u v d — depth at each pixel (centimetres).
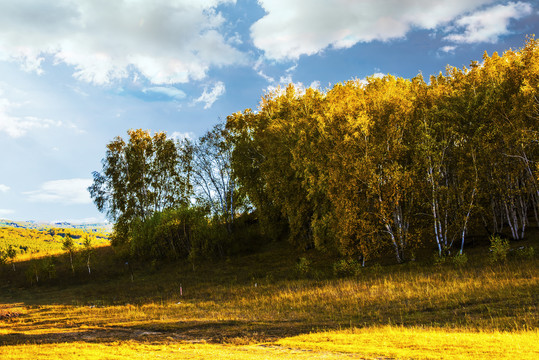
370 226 3359
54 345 1437
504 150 3475
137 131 5825
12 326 2112
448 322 1510
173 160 5859
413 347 1070
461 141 3562
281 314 2006
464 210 3303
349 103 3712
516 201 3731
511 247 3128
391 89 3950
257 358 1052
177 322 1945
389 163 3525
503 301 1705
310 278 3356
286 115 4750
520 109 3219
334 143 3750
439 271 2730
